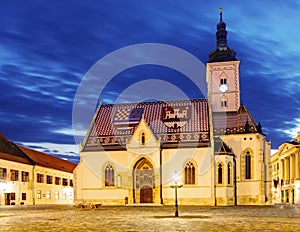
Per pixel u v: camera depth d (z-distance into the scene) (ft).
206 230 94.58
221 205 253.44
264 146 274.57
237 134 270.87
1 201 266.98
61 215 153.17
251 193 265.34
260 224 109.50
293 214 156.66
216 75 310.65
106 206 245.45
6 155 284.00
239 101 305.53
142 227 102.89
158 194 254.47
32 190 306.76
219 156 258.78
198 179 254.27
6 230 96.37
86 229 98.68
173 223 114.11
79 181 266.16
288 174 464.65
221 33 320.50
